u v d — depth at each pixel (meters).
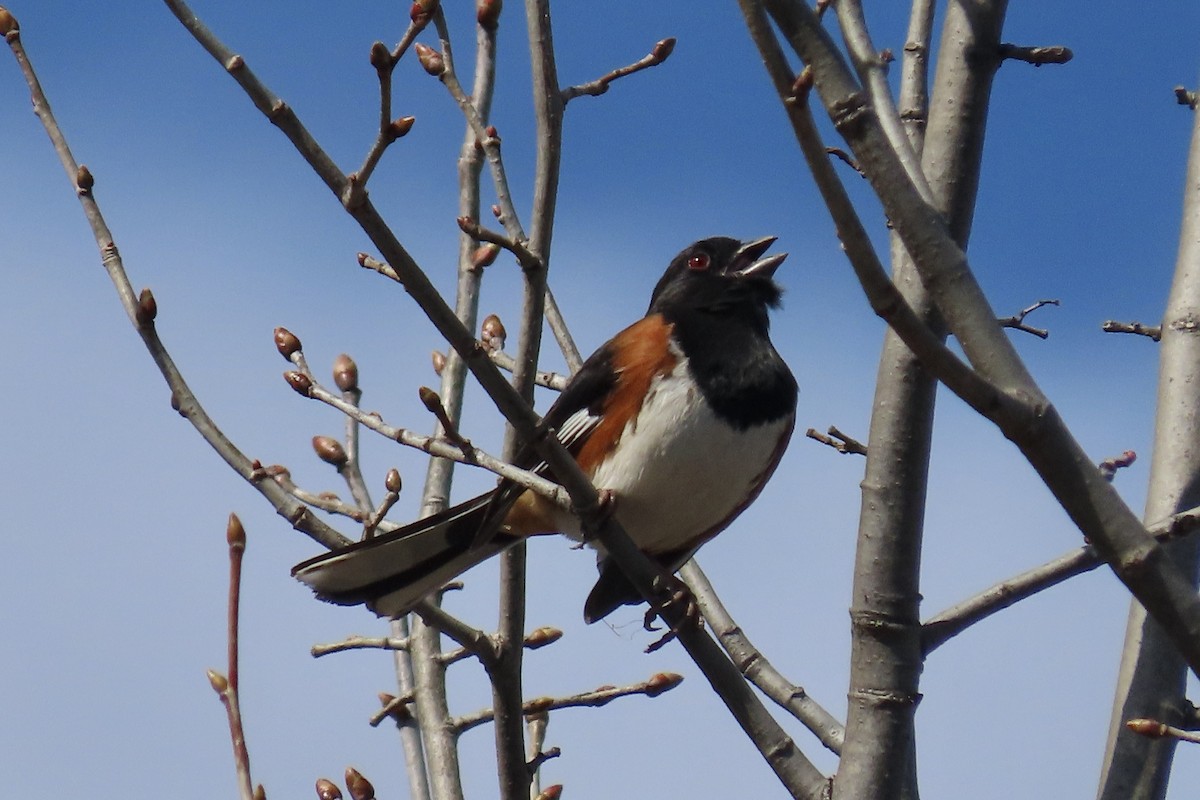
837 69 5.38
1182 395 7.73
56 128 7.49
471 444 6.70
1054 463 5.23
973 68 7.52
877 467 7.11
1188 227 8.21
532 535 8.76
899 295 5.06
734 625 8.48
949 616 7.00
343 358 8.68
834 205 4.98
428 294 6.06
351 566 8.12
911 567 6.98
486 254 8.61
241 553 5.27
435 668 8.27
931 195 6.22
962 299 5.32
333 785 7.40
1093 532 5.27
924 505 7.07
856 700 6.88
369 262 8.57
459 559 8.44
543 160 7.31
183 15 5.65
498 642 7.18
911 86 8.25
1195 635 5.20
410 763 8.16
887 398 7.18
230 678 5.18
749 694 7.11
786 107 4.95
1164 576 5.22
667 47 7.79
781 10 5.39
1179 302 7.97
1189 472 7.53
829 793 6.84
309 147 5.73
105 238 7.43
